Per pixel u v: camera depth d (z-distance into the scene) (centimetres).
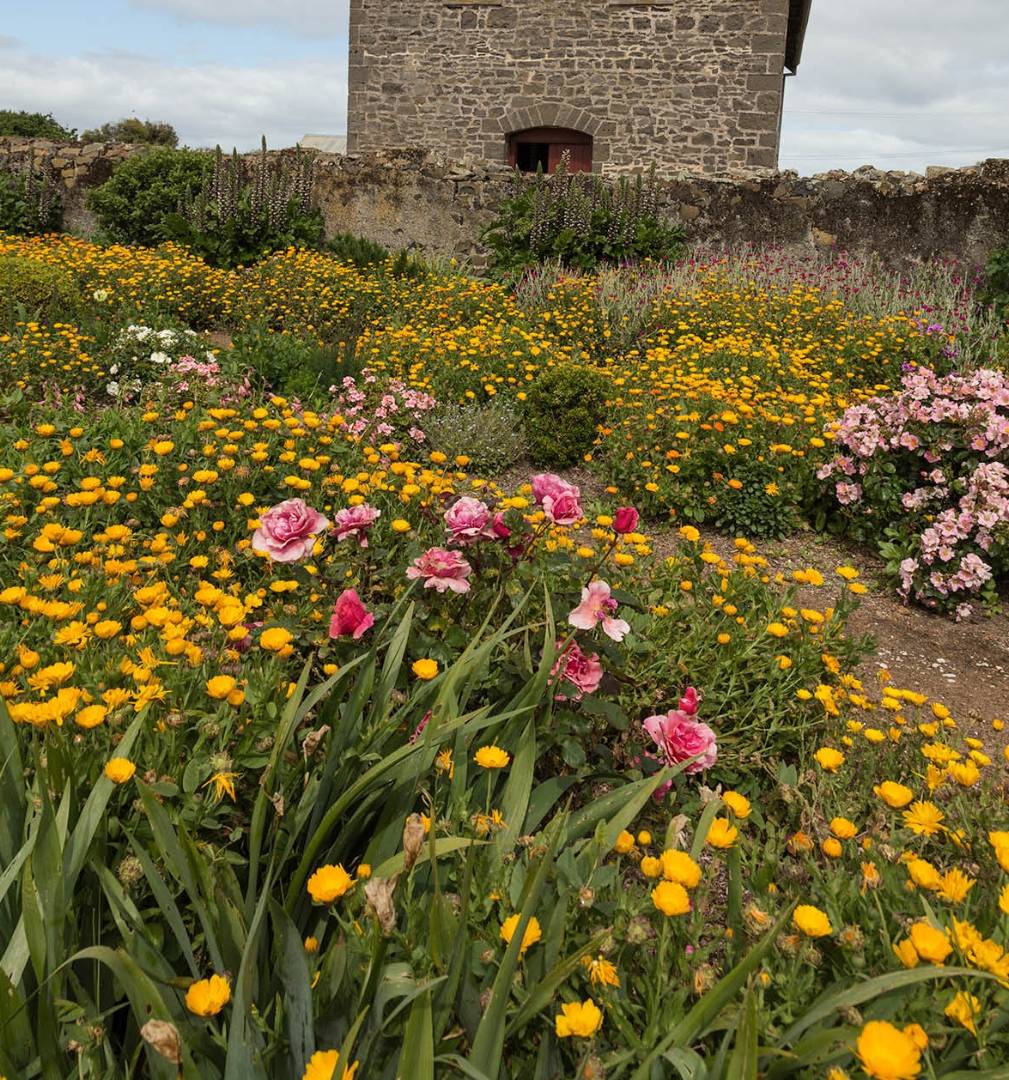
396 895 144
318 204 1381
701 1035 123
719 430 523
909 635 422
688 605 284
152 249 1299
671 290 964
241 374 652
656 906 131
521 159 1753
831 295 987
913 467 492
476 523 233
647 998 133
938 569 454
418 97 1658
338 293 1047
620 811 163
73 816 140
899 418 487
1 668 201
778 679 262
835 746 246
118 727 164
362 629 202
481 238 1320
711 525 534
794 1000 132
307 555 224
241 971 115
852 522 516
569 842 170
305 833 163
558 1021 117
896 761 230
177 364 600
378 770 151
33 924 120
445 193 1348
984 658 402
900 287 1077
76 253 1112
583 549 271
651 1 1556
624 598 248
